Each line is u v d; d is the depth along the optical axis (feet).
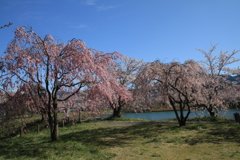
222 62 70.13
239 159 19.12
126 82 90.94
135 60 93.09
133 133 40.19
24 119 31.58
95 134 41.19
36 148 27.30
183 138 31.60
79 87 32.86
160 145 27.50
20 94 29.25
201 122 53.21
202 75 48.39
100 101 36.55
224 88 69.10
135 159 21.07
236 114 45.75
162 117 95.50
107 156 22.33
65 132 48.60
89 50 33.01
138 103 69.77
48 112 32.17
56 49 31.22
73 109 37.83
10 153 25.73
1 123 30.07
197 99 49.06
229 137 30.01
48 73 30.40
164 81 44.52
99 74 30.96
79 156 22.33
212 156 20.77
